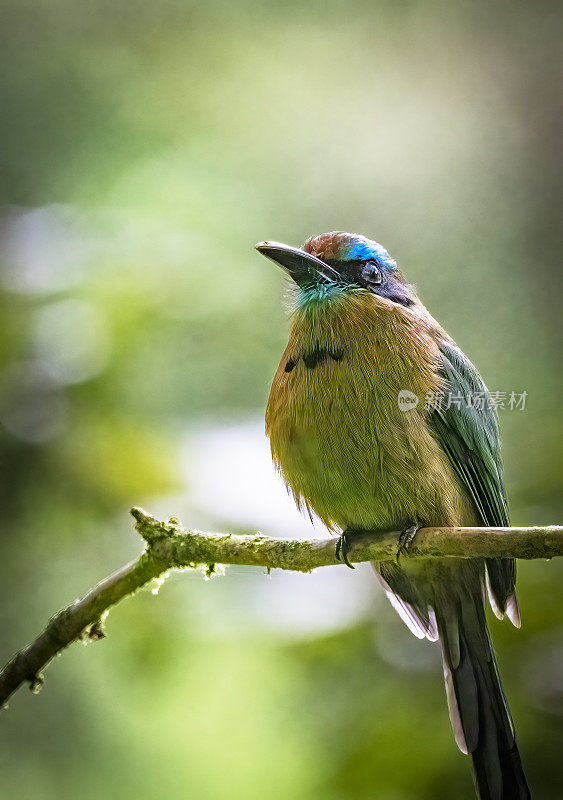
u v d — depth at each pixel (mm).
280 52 15133
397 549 7629
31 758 11164
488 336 13477
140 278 12281
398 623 10289
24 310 11258
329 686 10484
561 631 9633
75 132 14078
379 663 10211
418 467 8305
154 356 12273
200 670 11352
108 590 7613
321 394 8391
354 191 14484
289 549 7594
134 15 14594
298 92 14938
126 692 11531
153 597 11117
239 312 13383
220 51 14789
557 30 14438
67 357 11180
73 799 11055
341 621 10125
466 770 9297
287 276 9406
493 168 14320
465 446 8680
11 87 13984
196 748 11445
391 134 14672
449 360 8859
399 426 8289
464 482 8727
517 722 9336
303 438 8453
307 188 14484
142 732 11516
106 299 11805
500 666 9586
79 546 11102
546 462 11891
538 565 10125
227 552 7523
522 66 14469
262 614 10344
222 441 10344
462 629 8570
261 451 10188
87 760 11273
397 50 15031
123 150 14180
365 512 8461
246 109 14734
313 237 9211
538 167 14078
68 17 14453
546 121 14219
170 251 12883
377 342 8438
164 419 11867
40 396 10883
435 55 14883
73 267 11883
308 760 10922
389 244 14180
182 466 10305
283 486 9305
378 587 10422
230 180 14375
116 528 10625
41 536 10961
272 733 11359
